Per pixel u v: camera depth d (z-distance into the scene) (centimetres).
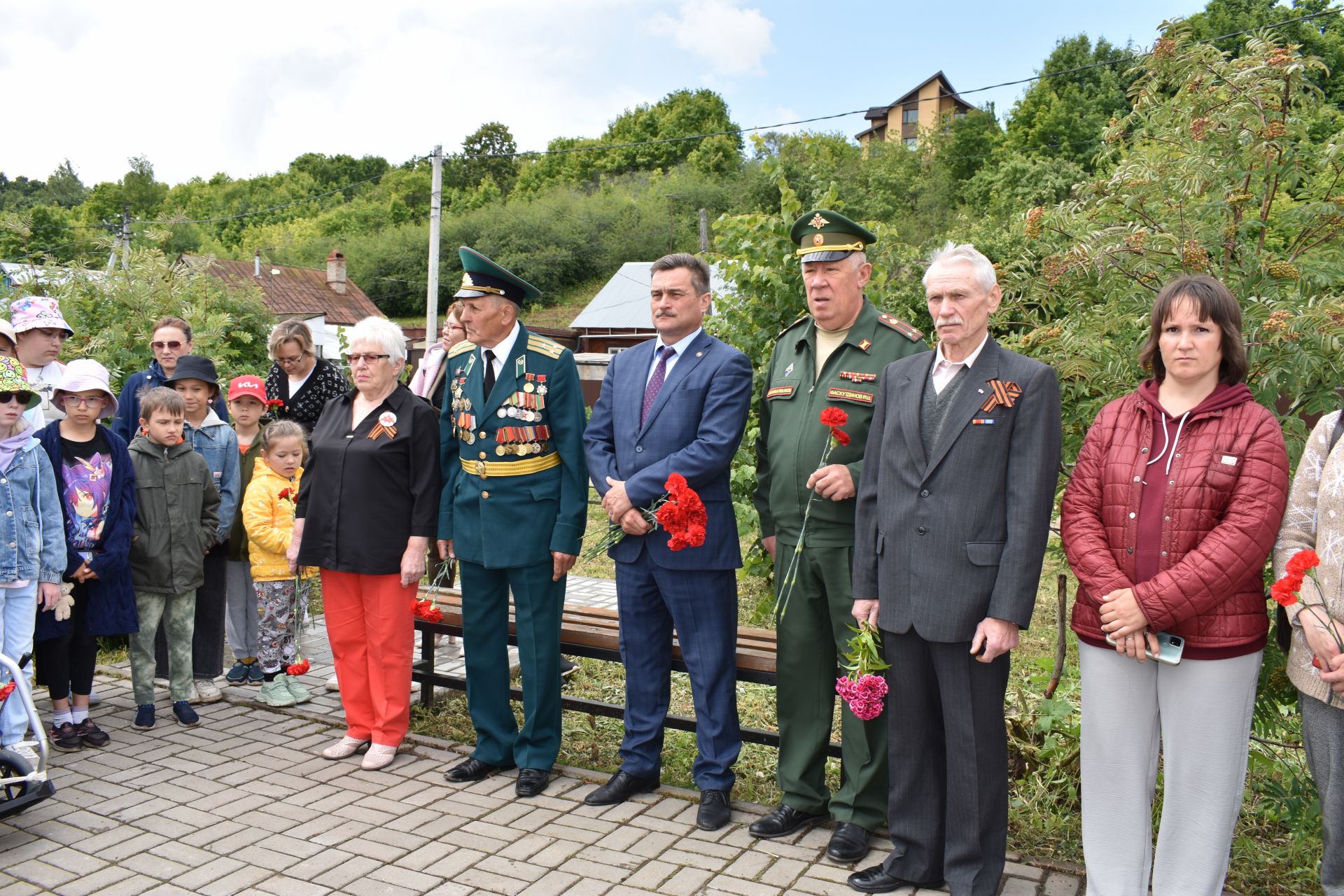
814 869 311
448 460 408
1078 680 443
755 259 547
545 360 387
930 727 298
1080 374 345
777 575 348
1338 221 340
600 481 364
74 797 367
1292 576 239
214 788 377
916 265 602
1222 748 258
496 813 355
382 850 322
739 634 417
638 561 360
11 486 387
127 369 709
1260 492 251
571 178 7894
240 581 517
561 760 414
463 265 386
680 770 402
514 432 381
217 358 782
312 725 456
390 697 407
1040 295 372
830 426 312
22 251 815
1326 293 334
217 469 490
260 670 523
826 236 332
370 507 399
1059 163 3522
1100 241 342
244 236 7250
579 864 312
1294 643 259
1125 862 272
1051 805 345
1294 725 340
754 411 553
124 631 428
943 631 281
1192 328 261
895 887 297
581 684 514
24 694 344
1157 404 272
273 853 321
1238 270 343
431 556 546
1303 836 307
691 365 360
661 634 369
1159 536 262
